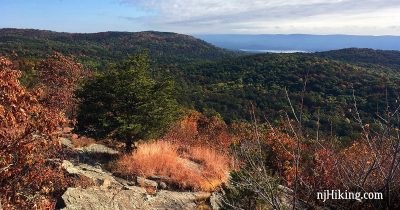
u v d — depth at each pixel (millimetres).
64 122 7070
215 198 9648
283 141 7484
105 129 14445
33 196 7555
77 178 9812
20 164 6535
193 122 31250
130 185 10758
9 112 6387
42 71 24219
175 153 13266
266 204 5883
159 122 15109
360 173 3029
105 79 14680
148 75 15867
